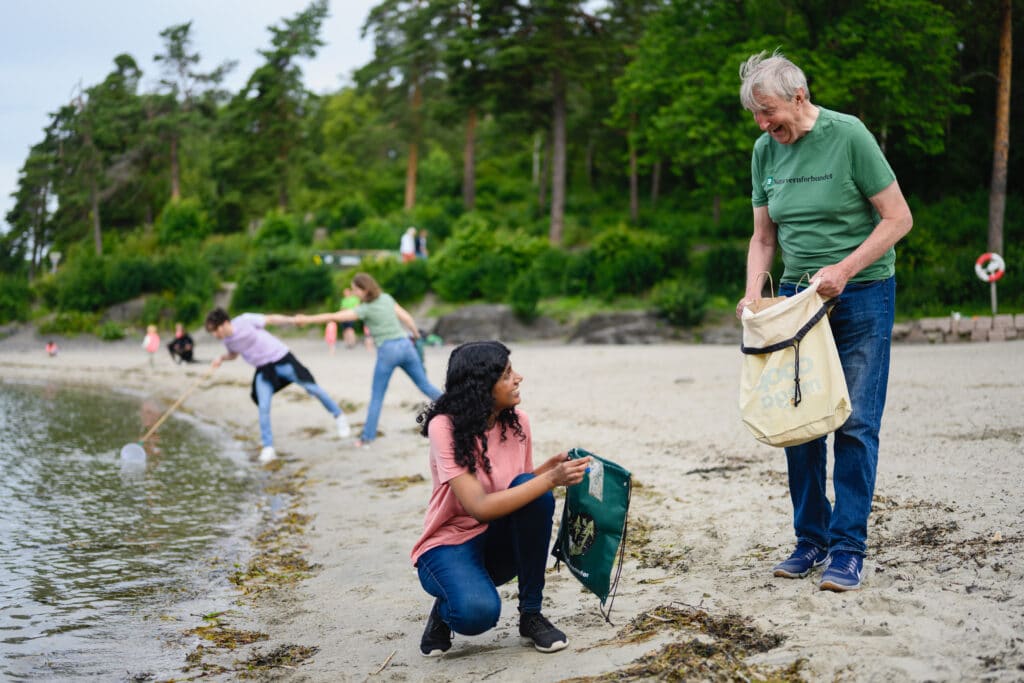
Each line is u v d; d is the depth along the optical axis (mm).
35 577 5625
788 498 5645
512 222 45281
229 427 13227
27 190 64688
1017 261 23953
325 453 10000
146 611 4926
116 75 65188
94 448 11188
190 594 5234
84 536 6672
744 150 26000
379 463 9094
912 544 4250
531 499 3479
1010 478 5121
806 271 4137
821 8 25531
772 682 2990
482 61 38688
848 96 23641
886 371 4008
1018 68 32469
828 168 3969
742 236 37219
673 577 4484
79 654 4234
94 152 57781
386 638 4180
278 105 57250
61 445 11461
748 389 3887
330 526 6711
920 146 27406
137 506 7746
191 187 65062
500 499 3467
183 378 21797
